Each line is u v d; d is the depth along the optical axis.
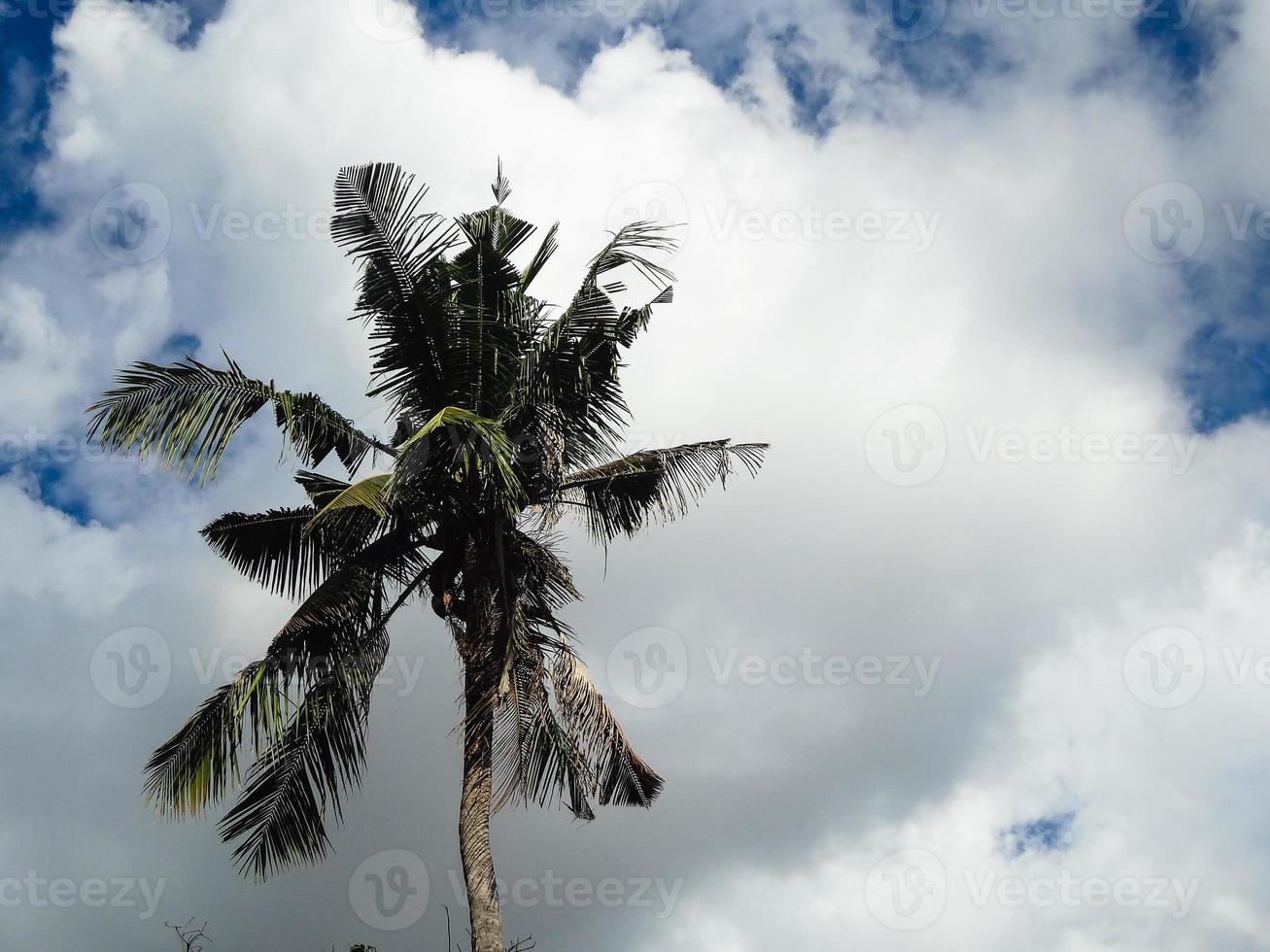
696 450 17.20
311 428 15.84
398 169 15.58
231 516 16.95
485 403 16.20
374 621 15.81
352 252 15.58
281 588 17.23
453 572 15.79
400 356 16.11
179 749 14.76
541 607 16.12
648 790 16.66
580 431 16.45
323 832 15.35
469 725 14.80
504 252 16.45
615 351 16.33
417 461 14.77
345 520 16.06
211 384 15.20
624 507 17.55
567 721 15.35
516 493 15.59
